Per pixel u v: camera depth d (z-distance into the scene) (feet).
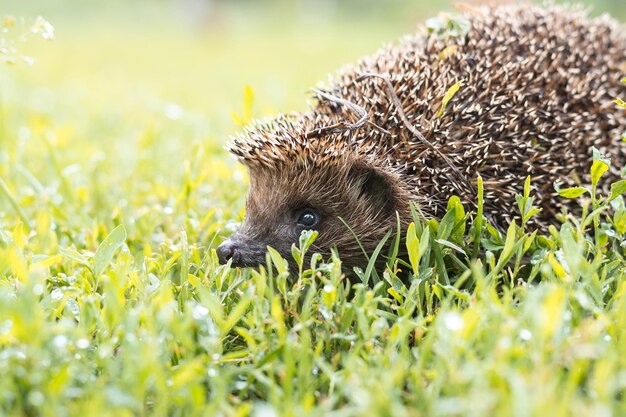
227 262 1.87
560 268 1.73
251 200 1.97
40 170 2.45
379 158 1.94
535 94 2.00
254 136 1.97
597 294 1.72
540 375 1.55
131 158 2.52
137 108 3.45
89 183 2.35
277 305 1.68
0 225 1.99
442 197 1.94
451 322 1.60
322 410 1.57
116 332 1.69
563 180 1.98
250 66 5.84
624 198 2.01
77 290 1.78
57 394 1.57
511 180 1.95
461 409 1.54
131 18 10.29
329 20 10.47
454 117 1.97
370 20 10.34
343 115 1.99
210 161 2.37
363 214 1.96
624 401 1.57
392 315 1.74
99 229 2.06
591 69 2.09
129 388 1.58
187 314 1.66
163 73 5.49
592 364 1.62
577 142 2.01
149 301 1.76
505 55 2.05
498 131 1.96
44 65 5.36
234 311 1.68
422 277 1.80
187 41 8.39
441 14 2.08
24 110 3.15
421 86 1.99
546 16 2.16
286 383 1.60
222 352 1.71
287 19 10.64
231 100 3.79
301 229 1.96
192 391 1.58
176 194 2.17
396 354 1.65
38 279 1.78
